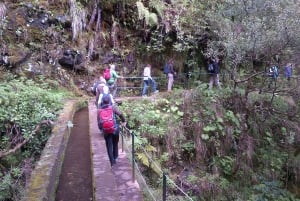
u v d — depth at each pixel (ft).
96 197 19.29
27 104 35.47
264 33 44.57
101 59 61.77
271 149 49.70
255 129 50.06
